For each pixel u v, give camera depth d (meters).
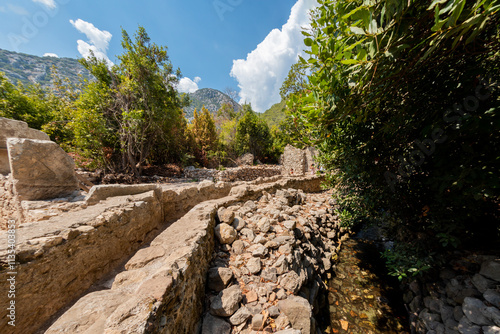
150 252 1.74
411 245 3.10
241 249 2.66
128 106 10.21
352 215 4.85
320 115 2.24
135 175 10.59
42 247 1.38
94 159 9.23
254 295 2.05
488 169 1.77
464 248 2.79
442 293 2.61
